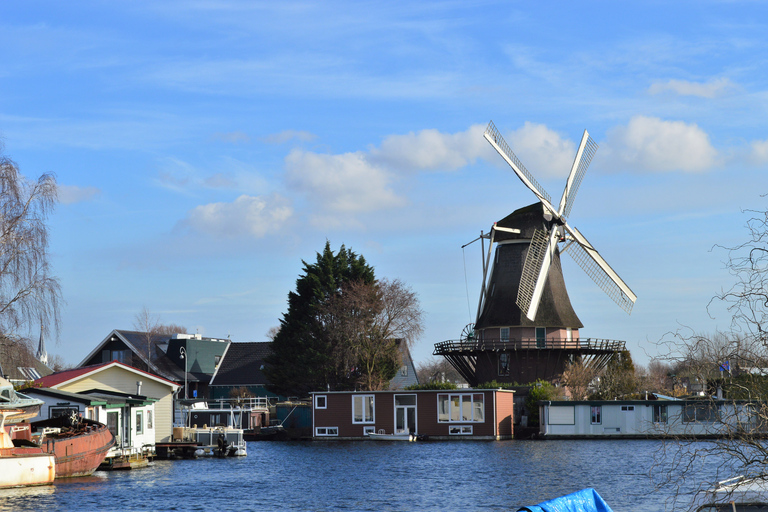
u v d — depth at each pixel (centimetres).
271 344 8706
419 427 7031
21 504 3147
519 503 3284
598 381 7619
